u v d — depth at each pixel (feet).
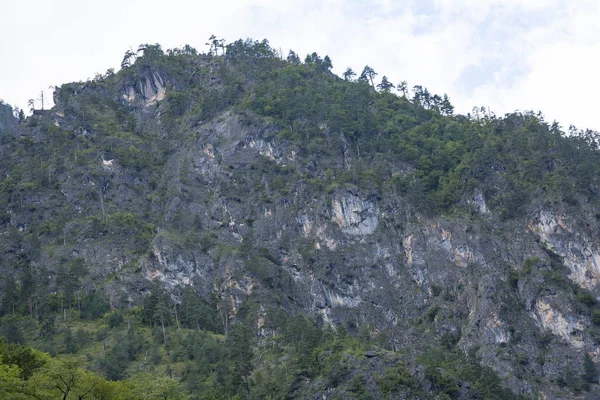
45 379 311.68
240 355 482.28
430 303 595.47
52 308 565.53
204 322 561.84
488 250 604.08
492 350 536.83
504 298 567.59
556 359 533.96
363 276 615.16
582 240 597.93
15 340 510.99
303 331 507.30
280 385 462.19
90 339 528.63
